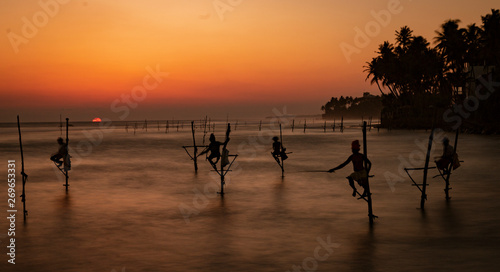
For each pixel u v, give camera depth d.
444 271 7.58
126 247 9.38
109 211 13.33
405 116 113.44
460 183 18.27
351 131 97.25
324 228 10.93
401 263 8.05
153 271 7.81
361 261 8.23
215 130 111.19
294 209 13.41
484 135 67.94
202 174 22.81
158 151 40.59
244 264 8.17
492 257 8.31
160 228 11.09
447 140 14.97
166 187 18.33
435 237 9.85
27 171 24.42
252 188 17.84
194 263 8.25
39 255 8.84
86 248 9.33
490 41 83.38
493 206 13.34
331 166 26.25
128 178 21.33
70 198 15.74
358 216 12.30
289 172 23.31
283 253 8.84
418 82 116.19
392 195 15.69
